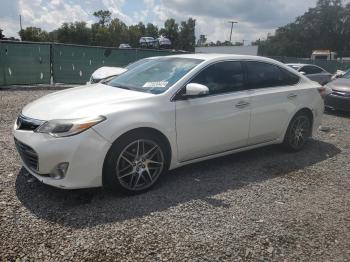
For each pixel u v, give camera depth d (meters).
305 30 84.31
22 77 14.12
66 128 3.58
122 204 3.80
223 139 4.75
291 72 5.78
